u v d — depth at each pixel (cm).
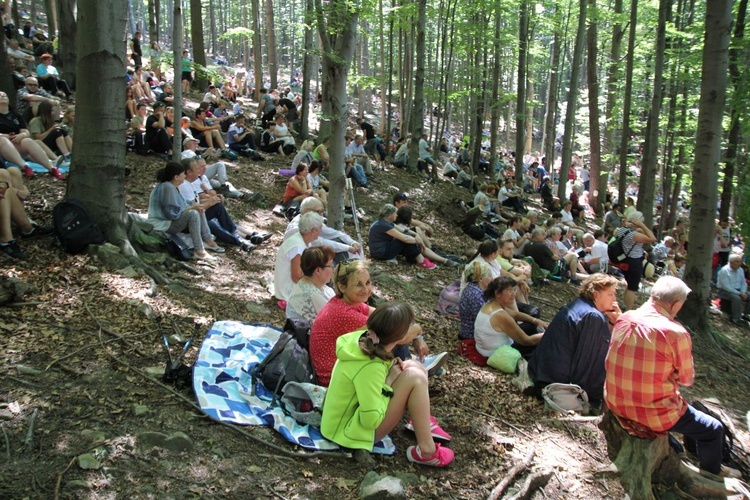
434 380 450
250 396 355
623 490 353
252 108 1936
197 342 423
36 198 643
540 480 339
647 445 359
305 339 378
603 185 2067
